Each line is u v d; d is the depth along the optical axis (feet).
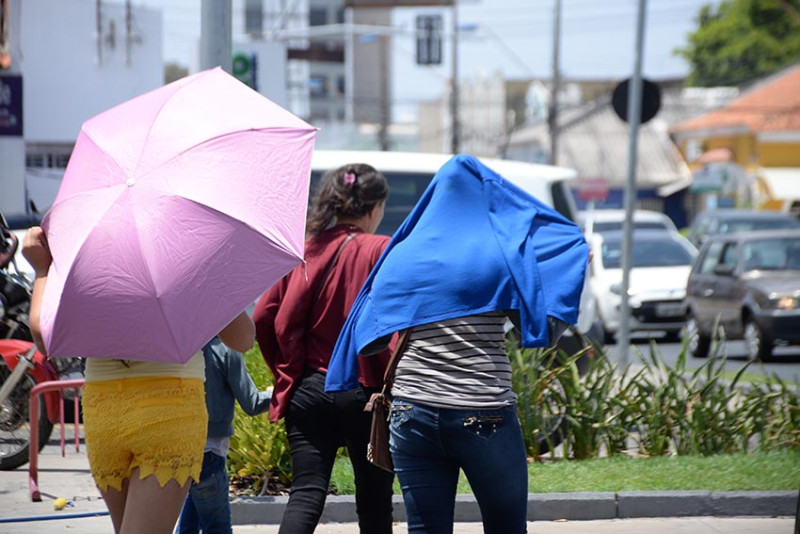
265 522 61.05
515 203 39.24
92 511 62.28
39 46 191.83
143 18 200.75
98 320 33.83
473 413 36.76
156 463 35.81
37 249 36.94
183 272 34.06
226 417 45.73
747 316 152.66
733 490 64.69
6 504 63.87
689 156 565.12
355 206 45.39
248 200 35.37
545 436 73.61
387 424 40.96
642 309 172.65
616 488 64.85
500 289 37.32
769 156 499.10
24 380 72.43
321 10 642.22
